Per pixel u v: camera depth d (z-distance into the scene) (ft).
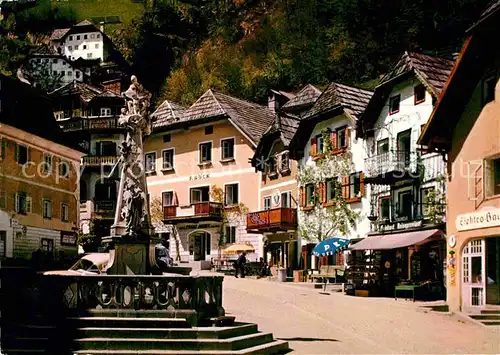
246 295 92.02
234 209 164.45
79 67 387.14
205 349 47.60
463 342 62.18
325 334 62.03
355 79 240.94
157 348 47.24
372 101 118.42
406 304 87.40
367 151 123.13
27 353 45.80
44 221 132.77
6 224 119.75
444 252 100.58
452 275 86.02
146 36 373.20
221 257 163.94
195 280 50.39
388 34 242.78
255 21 334.85
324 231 134.41
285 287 106.73
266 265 143.23
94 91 221.05
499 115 78.84
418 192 108.17
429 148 88.38
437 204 98.73
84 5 491.31
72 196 144.77
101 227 203.21
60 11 490.49
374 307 83.05
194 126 174.40
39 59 374.43
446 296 89.30
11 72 371.97
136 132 59.16
